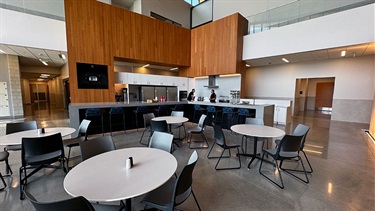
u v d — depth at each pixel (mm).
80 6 5336
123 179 1274
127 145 4117
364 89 6734
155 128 3400
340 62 7156
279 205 1972
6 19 4648
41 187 2307
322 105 10812
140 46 6656
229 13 8672
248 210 1891
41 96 16922
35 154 2148
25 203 1993
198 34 7887
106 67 5941
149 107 5875
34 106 12961
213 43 7301
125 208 1554
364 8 4453
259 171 2783
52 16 5352
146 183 1219
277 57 6508
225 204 1990
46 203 932
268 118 5059
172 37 7594
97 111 4660
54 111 10000
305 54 5977
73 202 967
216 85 8016
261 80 9648
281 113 6645
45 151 2197
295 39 5664
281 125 6488
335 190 2266
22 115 7320
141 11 7637
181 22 9648
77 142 2932
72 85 5363
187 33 8109
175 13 9242
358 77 6824
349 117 7129
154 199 1471
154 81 7625
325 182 2463
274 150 2746
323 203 2002
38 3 5109
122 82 6777
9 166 2701
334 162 3131
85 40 5484
